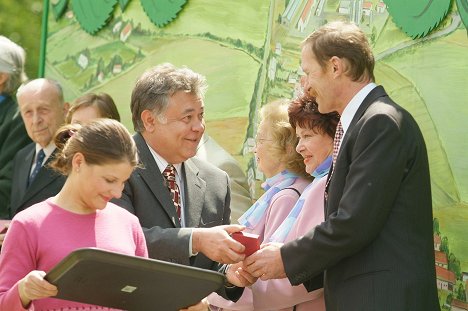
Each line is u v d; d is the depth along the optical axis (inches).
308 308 175.2
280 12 235.9
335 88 159.5
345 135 157.2
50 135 246.5
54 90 248.4
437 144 189.3
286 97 230.5
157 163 175.8
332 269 157.4
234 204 239.0
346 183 153.2
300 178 190.4
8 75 273.9
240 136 245.4
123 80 285.1
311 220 172.9
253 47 244.4
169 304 140.1
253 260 161.9
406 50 197.0
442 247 187.9
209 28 258.7
